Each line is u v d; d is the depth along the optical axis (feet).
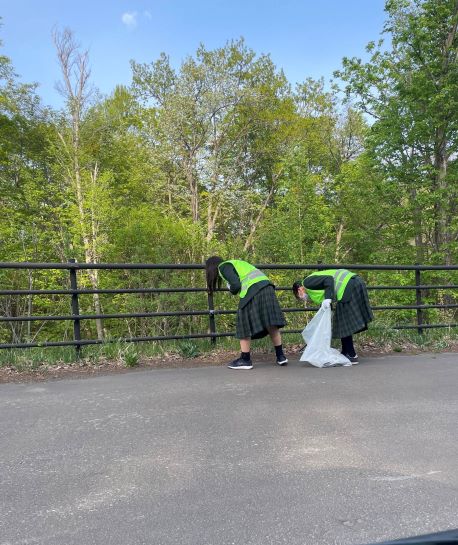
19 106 72.90
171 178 74.02
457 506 8.03
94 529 7.42
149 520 7.65
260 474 9.19
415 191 58.13
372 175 63.10
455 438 10.94
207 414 12.57
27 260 51.29
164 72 75.41
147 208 57.82
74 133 62.95
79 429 11.55
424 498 8.28
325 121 85.97
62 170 62.08
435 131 55.16
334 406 13.20
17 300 39.55
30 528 7.45
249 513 7.83
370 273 57.62
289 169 62.95
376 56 58.23
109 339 19.60
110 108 72.18
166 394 14.39
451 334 24.13
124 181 71.87
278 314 17.72
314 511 7.88
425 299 54.39
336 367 18.07
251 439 10.89
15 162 69.77
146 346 20.93
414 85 53.06
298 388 15.02
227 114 76.18
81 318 18.94
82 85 76.84
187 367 18.19
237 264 18.22
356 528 7.41
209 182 73.92
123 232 49.90
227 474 9.20
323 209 61.26
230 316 36.09
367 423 11.89
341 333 18.70
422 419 12.18
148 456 10.02
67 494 8.49
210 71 73.77
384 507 7.99
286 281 40.81
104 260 52.42
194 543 7.06
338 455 10.03
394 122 55.16
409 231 59.00
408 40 54.95
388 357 20.20
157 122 72.64
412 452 10.17
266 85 79.30
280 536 7.21
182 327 35.27
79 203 55.72
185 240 48.70
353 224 68.95
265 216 75.20
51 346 18.90
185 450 10.31
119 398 14.03
